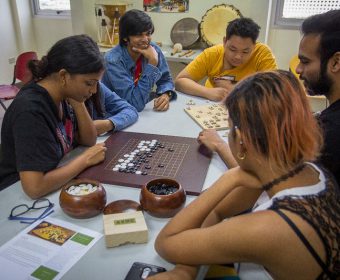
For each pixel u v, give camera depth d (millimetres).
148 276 817
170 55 3404
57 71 1206
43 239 951
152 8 3797
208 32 3510
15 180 1267
